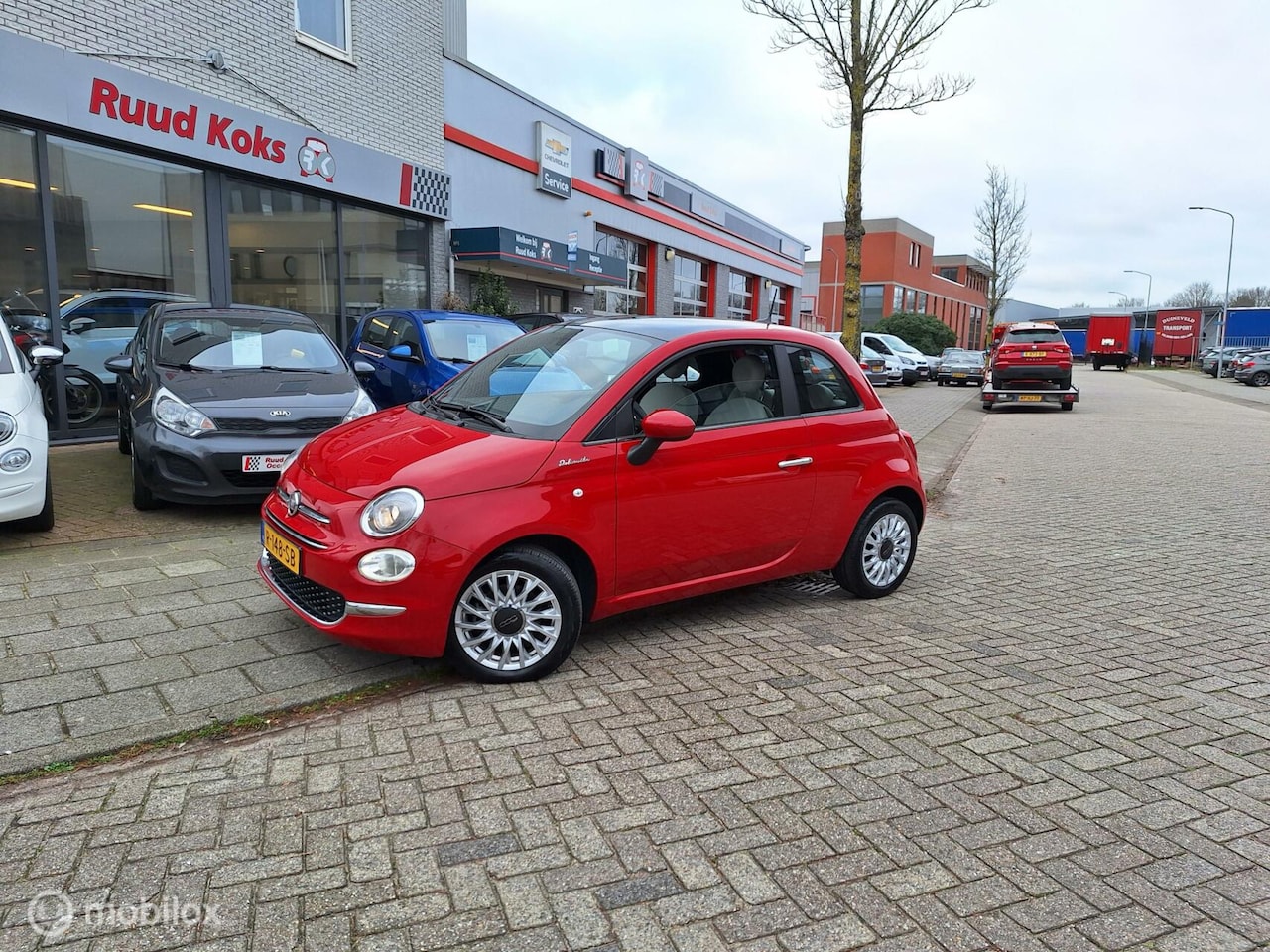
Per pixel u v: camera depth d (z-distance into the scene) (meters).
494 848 2.54
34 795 2.76
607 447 3.80
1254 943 2.22
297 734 3.22
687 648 4.21
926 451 12.23
